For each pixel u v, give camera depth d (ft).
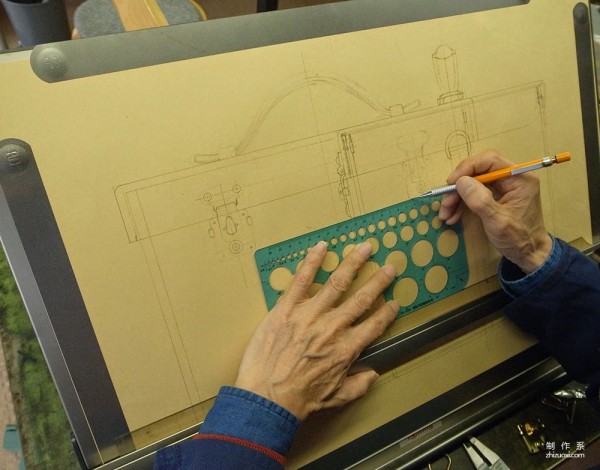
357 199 1.78
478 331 2.08
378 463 1.92
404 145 1.86
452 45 1.92
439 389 2.01
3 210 1.32
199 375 1.59
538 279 1.89
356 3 1.73
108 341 1.46
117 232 1.44
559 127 2.20
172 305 1.53
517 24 2.05
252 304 1.65
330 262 1.76
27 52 1.32
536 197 1.92
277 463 1.43
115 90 1.42
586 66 2.24
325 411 1.70
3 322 2.00
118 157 1.43
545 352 2.25
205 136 1.53
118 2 2.01
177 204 1.51
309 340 1.60
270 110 1.62
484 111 2.01
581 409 2.20
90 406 1.47
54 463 1.88
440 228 1.95
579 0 2.19
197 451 1.38
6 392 2.19
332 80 1.71
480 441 2.10
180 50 1.49
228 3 2.54
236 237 1.60
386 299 1.86
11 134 1.31
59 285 1.39
